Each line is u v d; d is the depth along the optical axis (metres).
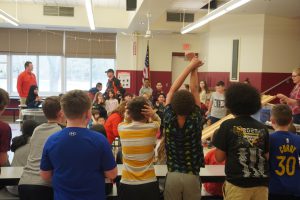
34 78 8.77
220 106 6.63
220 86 6.70
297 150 2.17
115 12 10.63
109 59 12.07
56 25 10.39
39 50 11.41
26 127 3.00
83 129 1.82
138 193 2.09
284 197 2.16
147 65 11.48
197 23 8.40
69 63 11.84
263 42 9.45
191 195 2.06
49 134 2.30
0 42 11.18
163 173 2.44
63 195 1.75
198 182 2.08
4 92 2.24
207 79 11.03
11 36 11.20
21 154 2.90
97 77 12.07
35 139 2.32
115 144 4.49
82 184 1.75
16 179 2.40
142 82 11.89
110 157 1.83
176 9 10.34
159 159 2.64
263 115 5.28
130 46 11.85
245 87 1.91
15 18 9.64
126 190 2.12
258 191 1.82
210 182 2.54
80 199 1.75
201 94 8.52
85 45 11.67
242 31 9.93
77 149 1.75
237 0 5.87
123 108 4.21
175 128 2.07
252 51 9.71
